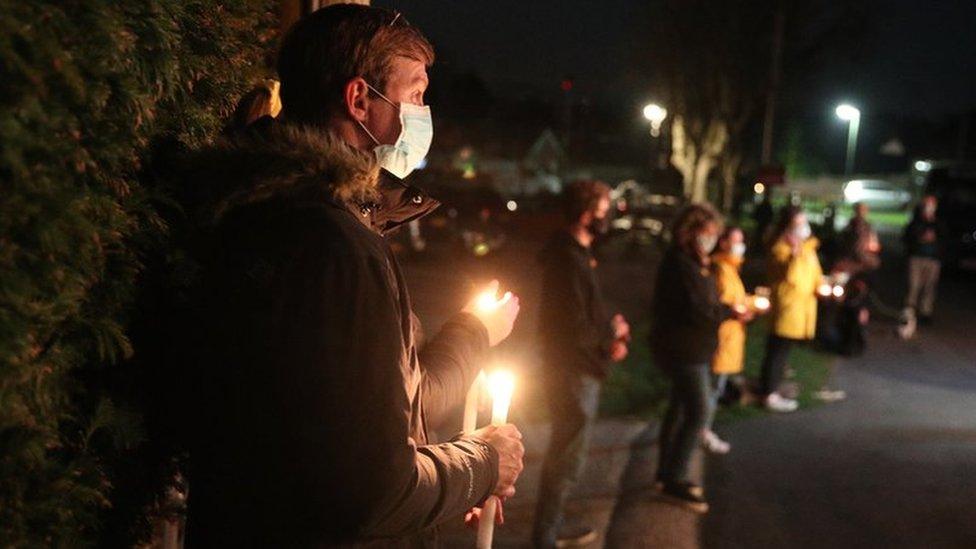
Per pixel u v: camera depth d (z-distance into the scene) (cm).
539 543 506
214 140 185
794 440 773
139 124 147
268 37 259
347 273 146
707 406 597
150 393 171
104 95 134
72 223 129
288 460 143
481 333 212
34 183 120
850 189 4888
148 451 176
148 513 183
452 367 200
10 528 131
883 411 883
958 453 753
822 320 1134
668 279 585
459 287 1582
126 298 154
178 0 168
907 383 1011
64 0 126
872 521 600
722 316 594
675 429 622
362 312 146
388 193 178
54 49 119
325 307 144
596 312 488
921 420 855
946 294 1802
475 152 4369
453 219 2030
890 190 4850
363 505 143
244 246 151
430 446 166
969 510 625
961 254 1978
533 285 1666
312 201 153
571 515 584
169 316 165
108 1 135
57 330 140
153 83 155
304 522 147
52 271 128
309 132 161
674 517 591
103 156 140
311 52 175
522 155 5075
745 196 4031
